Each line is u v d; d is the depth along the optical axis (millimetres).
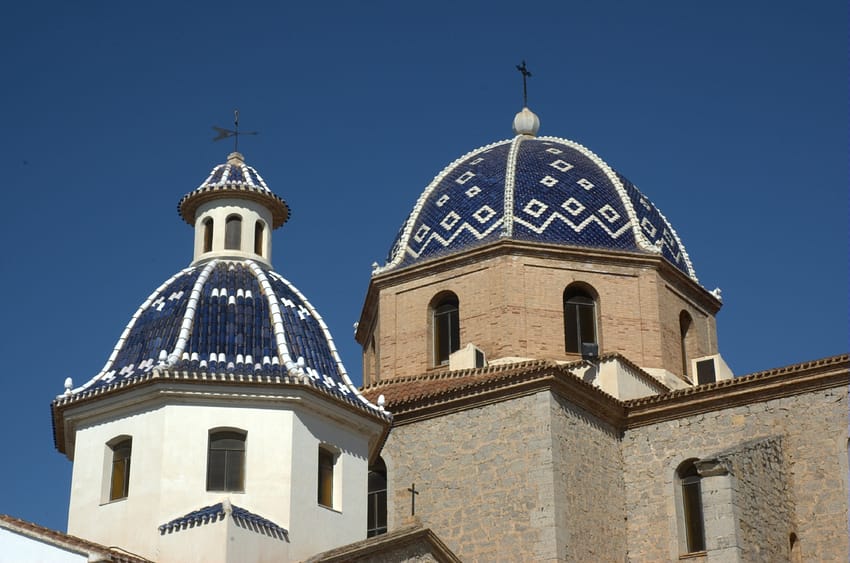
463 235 41062
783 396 33969
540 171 42719
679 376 40094
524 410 33156
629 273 40219
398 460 34656
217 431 27000
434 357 40312
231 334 28500
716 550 30141
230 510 25266
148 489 26250
